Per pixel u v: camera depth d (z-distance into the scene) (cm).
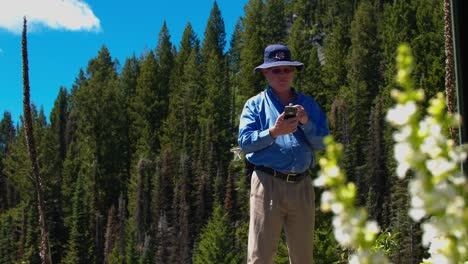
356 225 93
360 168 7044
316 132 396
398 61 95
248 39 11900
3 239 7294
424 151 90
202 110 10062
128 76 12344
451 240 91
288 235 411
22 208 7631
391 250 478
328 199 95
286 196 397
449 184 90
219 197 8262
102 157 10238
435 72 6188
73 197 8388
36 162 936
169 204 8694
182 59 12156
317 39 12312
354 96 8775
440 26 7619
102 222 8656
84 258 7725
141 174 8981
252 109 418
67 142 11244
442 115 92
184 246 7781
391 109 94
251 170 424
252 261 400
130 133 11088
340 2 12562
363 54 9438
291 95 422
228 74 11912
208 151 9244
